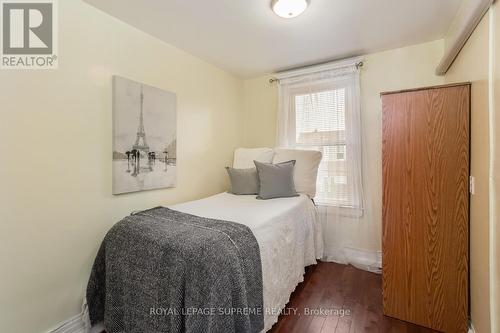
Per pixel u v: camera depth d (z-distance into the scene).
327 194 2.87
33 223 1.47
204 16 1.93
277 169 2.57
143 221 1.64
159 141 2.27
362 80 2.72
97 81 1.80
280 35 2.26
